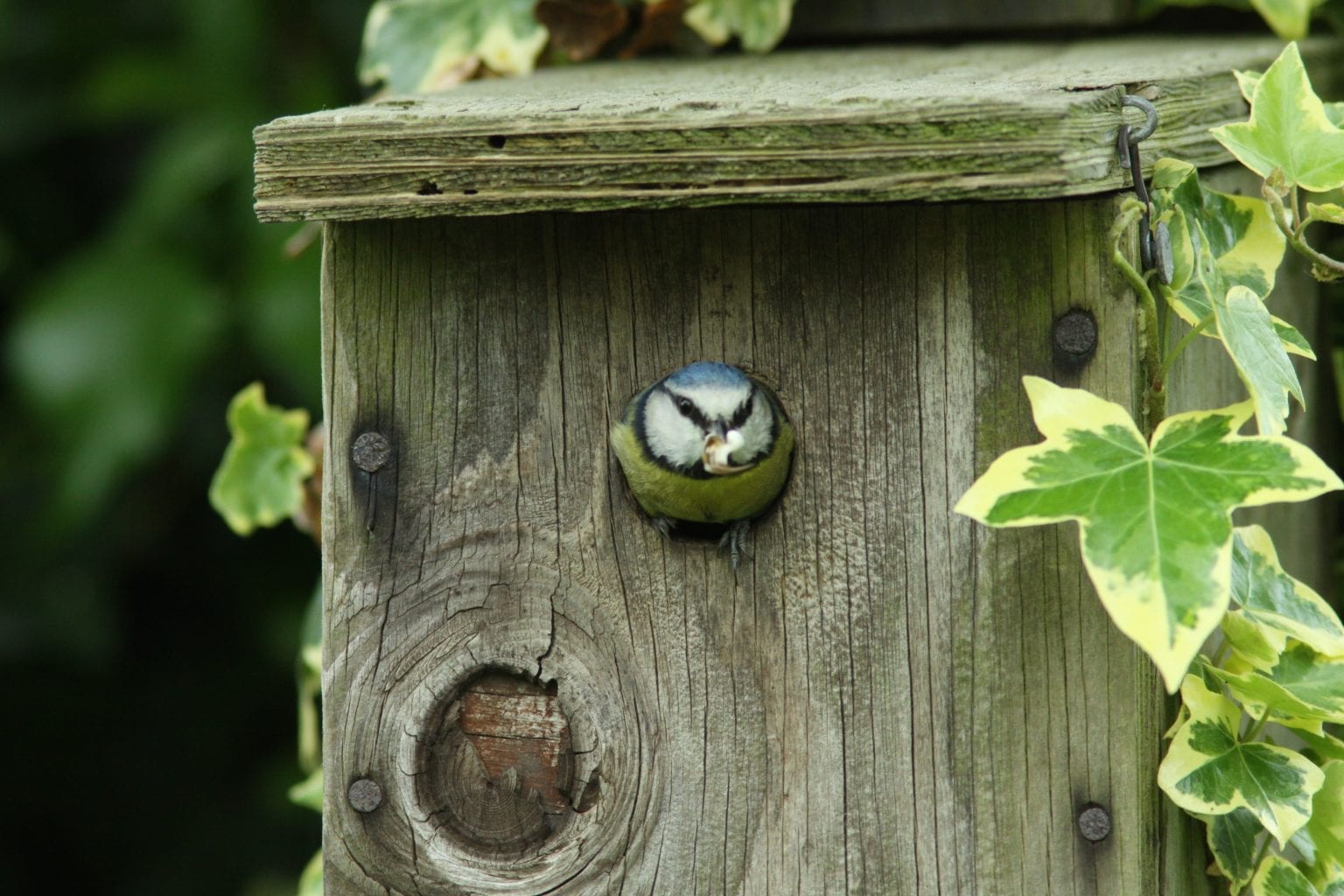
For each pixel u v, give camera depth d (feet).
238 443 7.77
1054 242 7.36
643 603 7.47
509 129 7.35
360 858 7.50
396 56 7.84
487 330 7.47
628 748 7.47
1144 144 7.36
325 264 7.47
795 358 7.43
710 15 7.80
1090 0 7.78
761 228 7.43
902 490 7.42
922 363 7.41
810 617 7.45
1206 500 7.25
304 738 7.79
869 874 7.45
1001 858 7.41
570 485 7.47
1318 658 7.41
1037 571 7.39
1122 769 7.39
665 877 7.47
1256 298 7.34
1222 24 7.82
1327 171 7.38
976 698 7.41
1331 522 7.86
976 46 7.81
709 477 7.42
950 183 7.29
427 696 7.48
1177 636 7.21
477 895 7.48
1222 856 7.42
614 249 7.45
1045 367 7.38
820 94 7.34
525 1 7.83
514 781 7.48
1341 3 7.78
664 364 7.45
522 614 7.48
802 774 7.45
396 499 7.48
